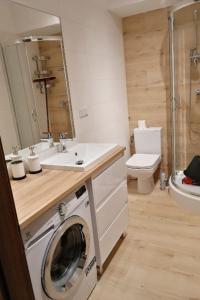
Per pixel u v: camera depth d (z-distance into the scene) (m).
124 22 3.22
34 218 1.13
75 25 2.28
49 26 1.98
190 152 3.23
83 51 2.42
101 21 2.72
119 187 2.11
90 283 1.72
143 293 1.70
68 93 2.24
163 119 3.34
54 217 1.30
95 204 1.70
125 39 3.28
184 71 2.98
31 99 1.89
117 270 1.92
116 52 3.12
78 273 1.56
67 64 2.20
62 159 2.03
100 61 2.75
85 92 2.49
